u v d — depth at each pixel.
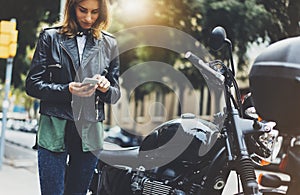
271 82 3.00
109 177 3.96
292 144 3.06
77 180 3.84
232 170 3.49
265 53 3.12
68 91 3.57
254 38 14.70
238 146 3.17
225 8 14.73
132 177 3.78
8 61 12.34
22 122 39.84
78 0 3.69
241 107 3.44
